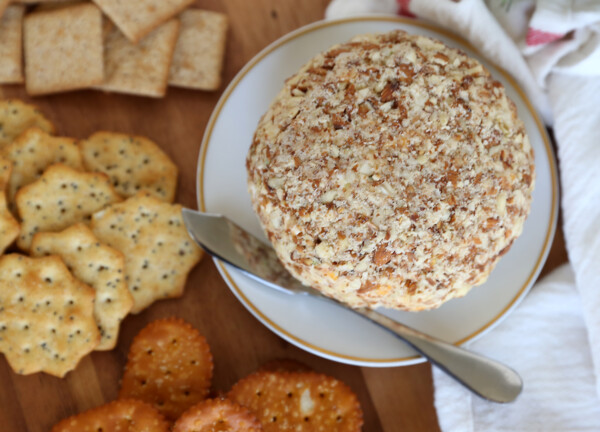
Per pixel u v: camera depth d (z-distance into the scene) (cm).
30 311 43
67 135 47
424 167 37
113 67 47
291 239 38
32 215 45
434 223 37
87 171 46
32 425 44
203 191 44
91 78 46
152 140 47
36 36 47
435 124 37
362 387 45
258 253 43
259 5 49
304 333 43
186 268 45
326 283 38
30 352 43
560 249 46
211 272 46
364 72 38
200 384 44
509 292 43
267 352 45
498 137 38
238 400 43
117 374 45
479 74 39
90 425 42
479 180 37
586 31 43
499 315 43
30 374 44
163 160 46
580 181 44
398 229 37
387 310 43
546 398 44
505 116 38
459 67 39
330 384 44
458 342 42
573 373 44
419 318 43
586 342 44
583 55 43
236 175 44
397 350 42
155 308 45
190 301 46
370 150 37
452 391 44
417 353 42
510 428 43
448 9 44
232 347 45
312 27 45
